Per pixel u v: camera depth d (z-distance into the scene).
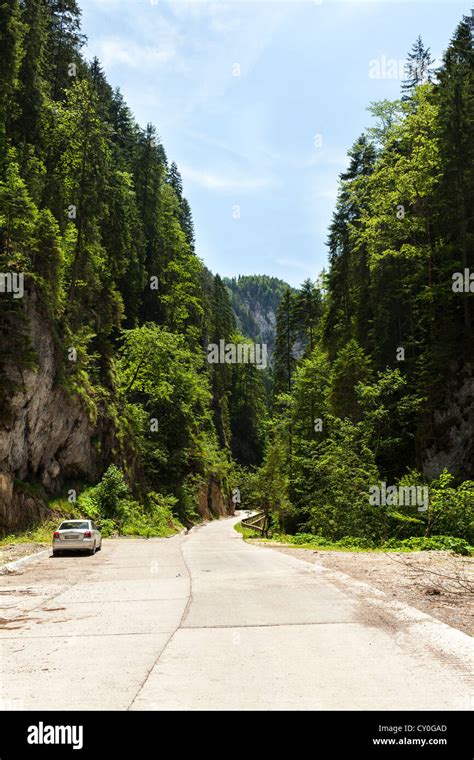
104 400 44.56
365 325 51.78
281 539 37.31
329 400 46.75
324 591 11.34
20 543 24.61
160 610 9.88
